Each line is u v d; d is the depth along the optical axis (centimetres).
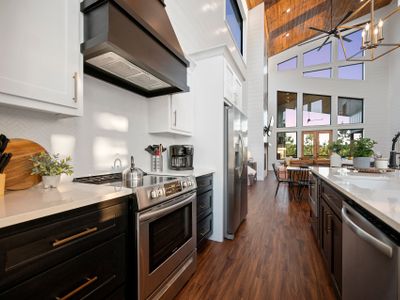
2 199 92
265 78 853
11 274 69
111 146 183
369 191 123
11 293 69
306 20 814
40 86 102
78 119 156
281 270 187
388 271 78
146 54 148
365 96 923
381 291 83
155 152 223
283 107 1080
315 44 1001
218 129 253
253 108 771
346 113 970
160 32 167
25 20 96
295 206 400
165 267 144
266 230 280
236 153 269
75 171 154
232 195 252
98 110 172
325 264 190
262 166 761
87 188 119
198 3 308
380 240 83
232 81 293
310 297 152
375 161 247
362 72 943
